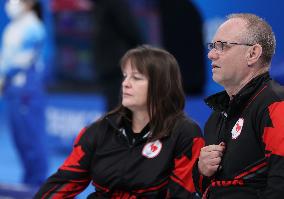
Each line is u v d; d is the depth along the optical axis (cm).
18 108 1454
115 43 1224
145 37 1342
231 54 570
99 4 1231
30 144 1466
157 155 699
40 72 1480
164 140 705
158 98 722
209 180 599
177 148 702
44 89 1675
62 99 1816
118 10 1207
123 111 739
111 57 1225
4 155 1858
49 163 1653
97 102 1758
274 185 517
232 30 573
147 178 691
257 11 1370
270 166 527
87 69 1798
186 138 701
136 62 730
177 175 691
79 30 1814
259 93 559
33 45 1441
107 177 705
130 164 700
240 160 552
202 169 588
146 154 702
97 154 720
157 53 738
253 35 567
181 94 738
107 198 709
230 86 586
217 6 1419
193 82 1324
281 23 1338
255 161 545
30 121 1455
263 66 575
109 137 725
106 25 1226
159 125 713
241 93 563
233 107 571
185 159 695
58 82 1834
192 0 1385
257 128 545
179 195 681
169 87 727
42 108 1481
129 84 728
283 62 1323
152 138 707
